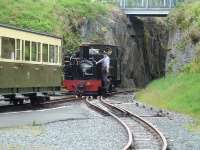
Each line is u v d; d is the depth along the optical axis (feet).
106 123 77.41
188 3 183.42
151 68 310.45
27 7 183.42
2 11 170.81
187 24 165.27
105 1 258.78
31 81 98.07
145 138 61.98
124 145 56.34
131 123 77.87
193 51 149.79
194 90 114.73
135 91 197.47
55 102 113.80
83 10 213.46
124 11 269.03
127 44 255.70
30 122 75.51
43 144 56.13
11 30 89.40
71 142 58.03
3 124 71.97
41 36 102.22
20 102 104.42
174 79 150.51
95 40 210.79
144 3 269.44
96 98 143.54
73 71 152.87
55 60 110.42
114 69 175.73
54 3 202.39
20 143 56.29
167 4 266.77
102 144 56.90
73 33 200.23
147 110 104.01
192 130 71.15
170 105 110.73
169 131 69.62
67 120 80.43
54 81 110.22
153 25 313.32
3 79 87.15
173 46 176.76
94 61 152.97
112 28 230.27
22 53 93.86
